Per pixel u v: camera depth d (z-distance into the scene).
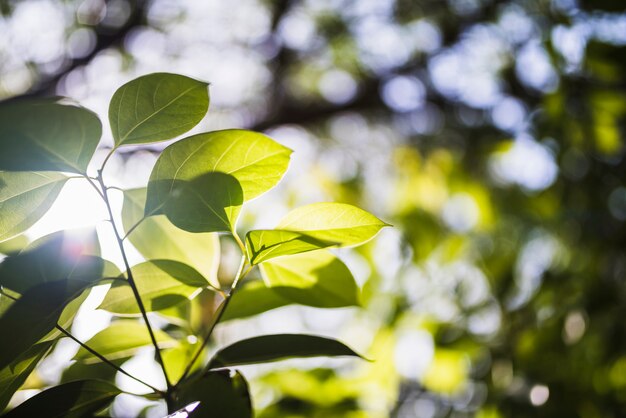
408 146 2.25
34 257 0.62
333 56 3.29
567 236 2.05
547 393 1.33
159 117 0.61
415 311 1.68
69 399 0.64
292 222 0.63
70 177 0.62
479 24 2.61
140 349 0.71
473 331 1.58
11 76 2.56
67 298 0.61
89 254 0.64
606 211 1.96
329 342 0.66
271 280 0.69
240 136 0.61
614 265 1.80
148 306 0.66
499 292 1.65
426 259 1.79
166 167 0.61
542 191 2.00
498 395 1.38
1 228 0.62
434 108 2.75
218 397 0.64
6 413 0.62
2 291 0.61
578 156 1.93
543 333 1.46
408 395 1.55
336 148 3.09
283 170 0.62
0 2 2.46
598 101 1.73
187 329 0.71
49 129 0.59
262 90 3.22
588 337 1.54
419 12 2.98
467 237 2.01
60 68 2.59
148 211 0.62
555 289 1.66
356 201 2.12
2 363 0.58
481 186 2.00
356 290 0.69
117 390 0.65
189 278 0.66
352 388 1.08
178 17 2.93
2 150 0.59
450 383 1.50
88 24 2.63
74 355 0.69
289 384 1.05
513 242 2.12
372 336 1.70
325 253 0.68
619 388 1.48
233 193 0.62
